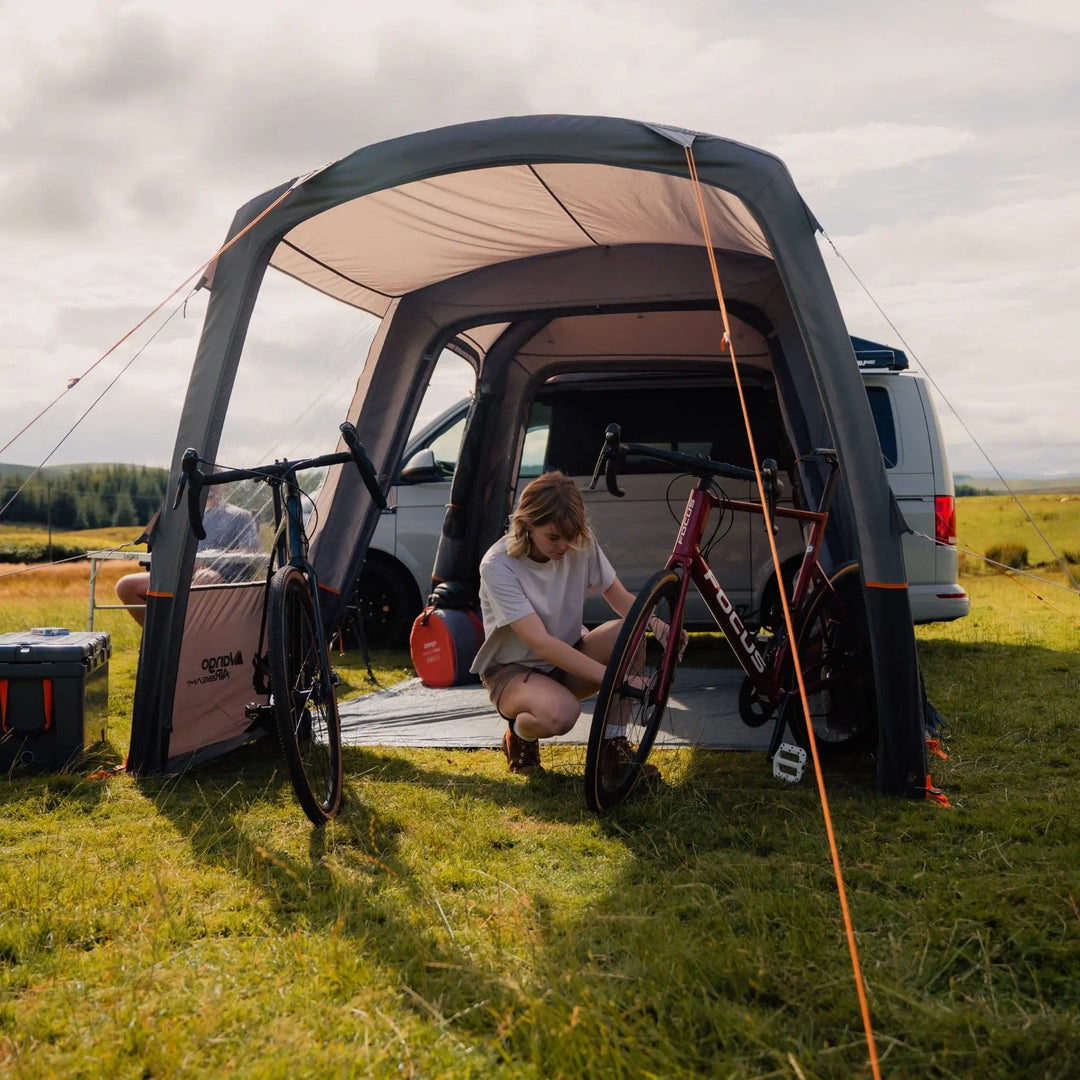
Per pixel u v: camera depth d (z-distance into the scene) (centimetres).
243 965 228
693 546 361
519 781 389
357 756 431
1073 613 1010
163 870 288
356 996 211
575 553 376
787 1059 183
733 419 727
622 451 364
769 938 237
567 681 395
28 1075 181
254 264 402
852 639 407
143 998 211
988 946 230
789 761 377
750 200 356
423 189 430
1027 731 469
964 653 739
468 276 545
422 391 552
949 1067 183
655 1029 192
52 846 316
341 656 752
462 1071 185
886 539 357
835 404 358
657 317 652
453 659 598
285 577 323
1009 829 318
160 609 398
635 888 271
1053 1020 196
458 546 684
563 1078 180
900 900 260
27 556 1916
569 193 441
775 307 513
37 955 235
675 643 359
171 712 402
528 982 212
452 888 279
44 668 407
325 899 264
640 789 365
